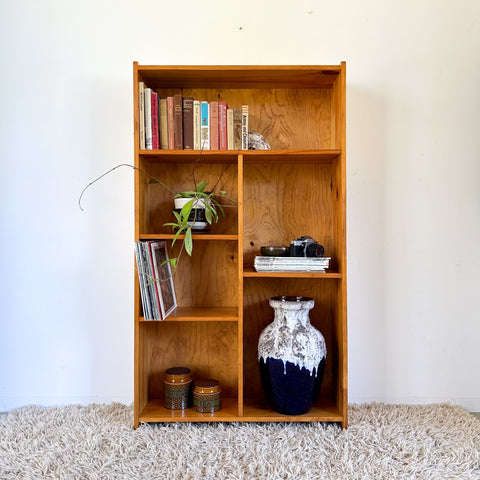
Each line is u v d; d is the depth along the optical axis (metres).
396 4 1.99
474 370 2.01
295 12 2.00
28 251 2.01
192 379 1.97
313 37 2.00
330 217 1.98
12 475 1.42
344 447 1.57
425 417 1.83
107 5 1.99
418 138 2.00
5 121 2.00
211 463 1.48
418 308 2.01
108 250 2.01
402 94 2.00
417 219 2.01
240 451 1.55
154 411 1.82
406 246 2.01
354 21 2.00
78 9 1.99
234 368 2.00
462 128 2.00
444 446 1.60
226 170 1.99
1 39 1.99
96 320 2.01
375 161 2.00
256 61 2.00
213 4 2.00
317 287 2.00
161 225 1.98
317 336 1.78
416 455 1.52
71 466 1.46
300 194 1.99
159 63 2.00
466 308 2.01
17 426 1.75
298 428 1.73
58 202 2.00
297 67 1.74
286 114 1.98
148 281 1.71
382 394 2.01
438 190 2.01
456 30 2.00
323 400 1.95
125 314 2.01
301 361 1.72
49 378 2.01
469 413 1.92
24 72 1.99
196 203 1.78
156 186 1.99
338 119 1.83
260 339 1.82
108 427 1.73
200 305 2.00
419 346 2.01
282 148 1.98
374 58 2.00
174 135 1.79
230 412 1.81
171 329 2.00
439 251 2.01
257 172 1.99
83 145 2.00
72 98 1.99
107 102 2.00
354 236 2.01
